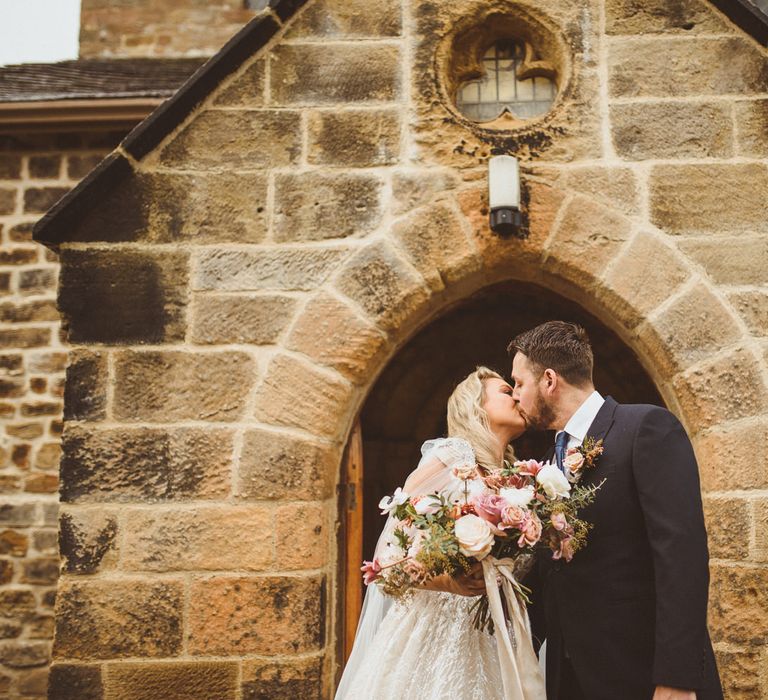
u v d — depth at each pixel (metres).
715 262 3.09
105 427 3.06
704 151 3.18
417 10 3.35
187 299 3.15
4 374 5.08
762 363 2.99
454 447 2.63
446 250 3.17
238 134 3.27
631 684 2.04
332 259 3.18
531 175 3.21
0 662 4.77
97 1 7.18
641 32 3.29
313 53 3.33
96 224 3.20
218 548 2.96
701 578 1.94
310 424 3.06
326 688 3.01
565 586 2.20
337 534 3.23
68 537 2.97
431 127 3.26
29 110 5.08
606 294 3.12
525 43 3.47
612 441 2.19
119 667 2.89
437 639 2.44
